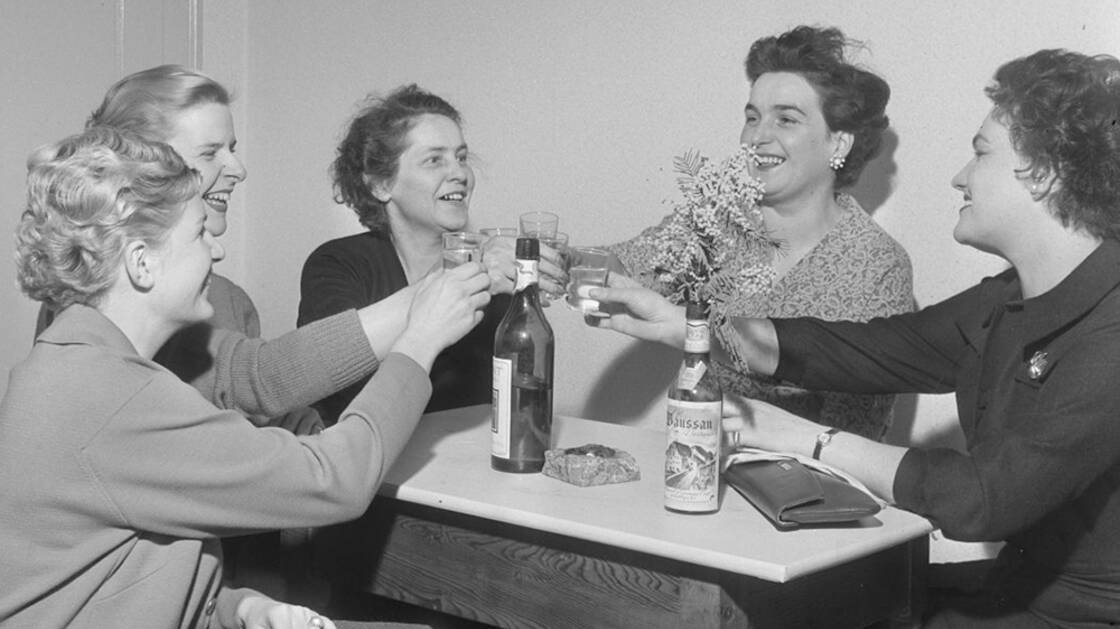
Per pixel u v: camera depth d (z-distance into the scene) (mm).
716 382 1737
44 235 1500
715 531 1658
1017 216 1883
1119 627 1831
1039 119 1820
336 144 4117
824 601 1718
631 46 3480
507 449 1960
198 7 4234
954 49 2988
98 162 1501
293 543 2078
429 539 1920
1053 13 2850
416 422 1770
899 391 2229
